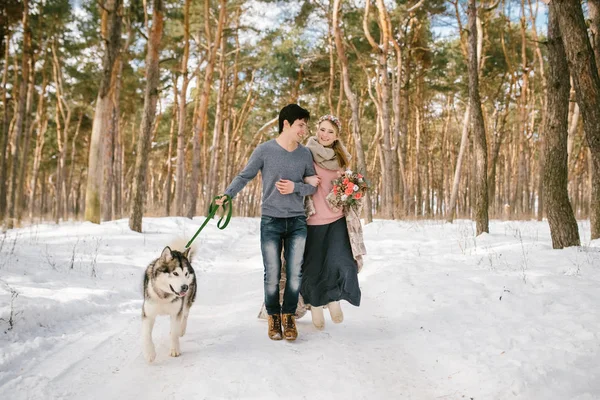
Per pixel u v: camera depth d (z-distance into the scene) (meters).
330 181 4.48
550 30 8.14
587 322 4.23
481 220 11.89
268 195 4.29
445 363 3.56
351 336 4.31
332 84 25.92
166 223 16.38
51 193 51.81
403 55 24.84
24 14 20.09
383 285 6.29
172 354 3.79
